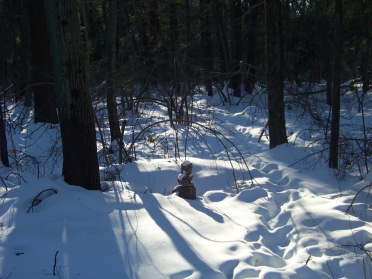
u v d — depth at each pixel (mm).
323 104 15953
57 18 5562
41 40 12945
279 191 6816
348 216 5324
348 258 4301
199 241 4629
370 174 6812
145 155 9492
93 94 9727
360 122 13500
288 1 17891
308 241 4789
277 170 7625
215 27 20594
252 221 5250
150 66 13070
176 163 7676
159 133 11625
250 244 4609
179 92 13656
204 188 7074
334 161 7520
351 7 12484
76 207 5305
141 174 7246
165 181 7160
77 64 5742
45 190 5684
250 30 19547
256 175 7484
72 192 5578
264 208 5816
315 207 5688
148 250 4355
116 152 9500
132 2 14586
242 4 20250
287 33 19469
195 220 5207
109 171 7277
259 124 13039
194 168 7582
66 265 4078
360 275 4094
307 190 6684
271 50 8695
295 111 14227
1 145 8148
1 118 8086
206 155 9602
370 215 5520
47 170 8195
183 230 4855
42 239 4594
